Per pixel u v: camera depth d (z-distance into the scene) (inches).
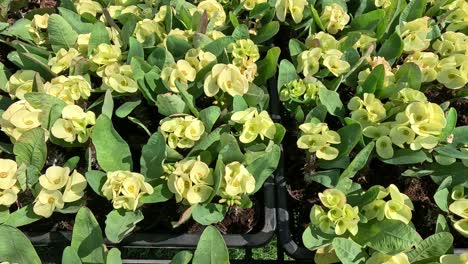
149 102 20.3
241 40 20.2
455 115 18.4
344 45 21.4
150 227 18.9
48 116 18.8
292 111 20.3
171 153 18.1
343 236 17.6
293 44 21.4
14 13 24.4
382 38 22.6
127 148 18.3
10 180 17.7
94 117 18.8
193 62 19.8
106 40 20.6
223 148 17.3
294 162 20.5
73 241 16.8
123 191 16.9
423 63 21.0
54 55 21.6
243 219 19.0
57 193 17.4
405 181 20.1
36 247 20.7
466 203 17.9
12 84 20.3
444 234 16.5
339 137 18.5
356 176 19.9
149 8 21.7
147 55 21.3
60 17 20.5
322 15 22.1
